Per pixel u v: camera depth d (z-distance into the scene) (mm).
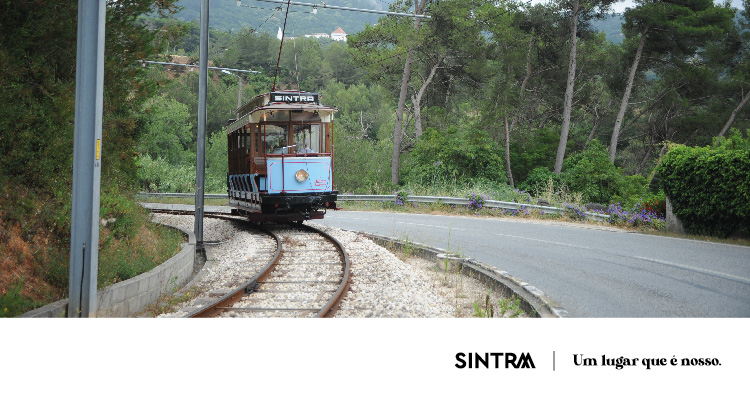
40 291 7984
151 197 37875
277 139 17938
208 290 9953
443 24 38156
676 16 40031
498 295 9578
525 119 50062
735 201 14875
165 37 12883
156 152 54344
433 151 34625
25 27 9375
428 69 44906
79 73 7031
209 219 24188
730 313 7984
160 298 9297
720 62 46344
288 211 17984
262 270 10711
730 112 45969
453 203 27109
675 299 8844
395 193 30828
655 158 49500
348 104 103625
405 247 14430
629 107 53188
